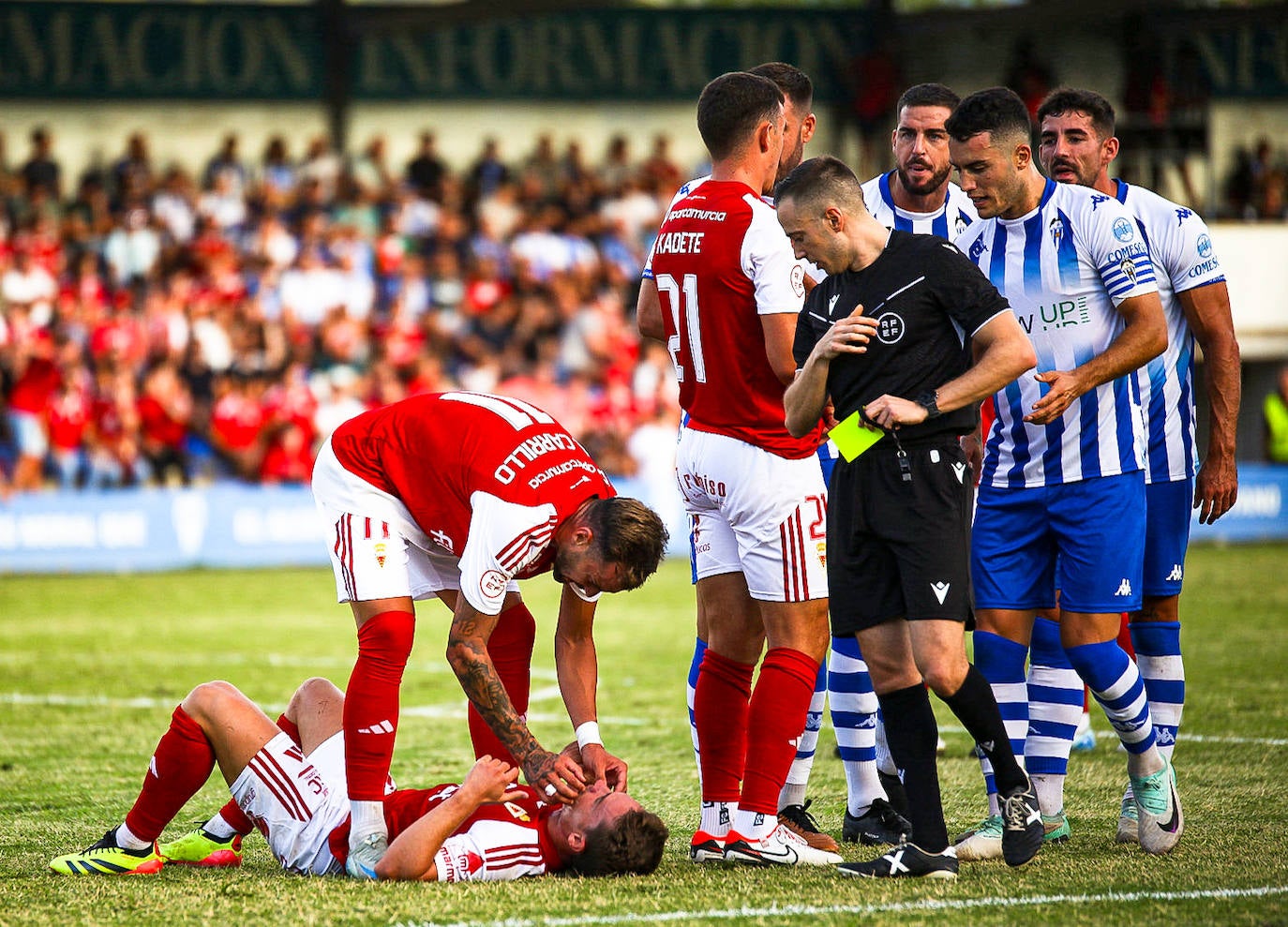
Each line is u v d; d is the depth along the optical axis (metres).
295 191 70.94
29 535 55.84
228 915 13.87
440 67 74.88
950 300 15.16
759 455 15.86
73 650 36.22
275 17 72.50
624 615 43.72
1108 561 16.77
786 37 75.19
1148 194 19.05
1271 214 69.56
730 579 16.41
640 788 20.59
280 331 64.62
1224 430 18.80
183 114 73.44
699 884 14.90
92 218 68.38
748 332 15.83
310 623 41.47
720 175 16.48
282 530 59.53
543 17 75.19
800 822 17.77
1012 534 17.59
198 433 61.31
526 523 14.72
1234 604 42.53
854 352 14.95
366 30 72.50
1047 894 14.35
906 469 15.15
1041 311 17.45
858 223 15.50
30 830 18.19
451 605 16.97
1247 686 28.81
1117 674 16.44
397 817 15.36
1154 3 66.12
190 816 19.25
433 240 71.62
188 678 31.88
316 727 16.02
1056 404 16.44
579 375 68.69
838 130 75.44
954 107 20.00
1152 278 17.11
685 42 76.12
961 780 20.98
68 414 59.72
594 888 14.73
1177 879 14.91
